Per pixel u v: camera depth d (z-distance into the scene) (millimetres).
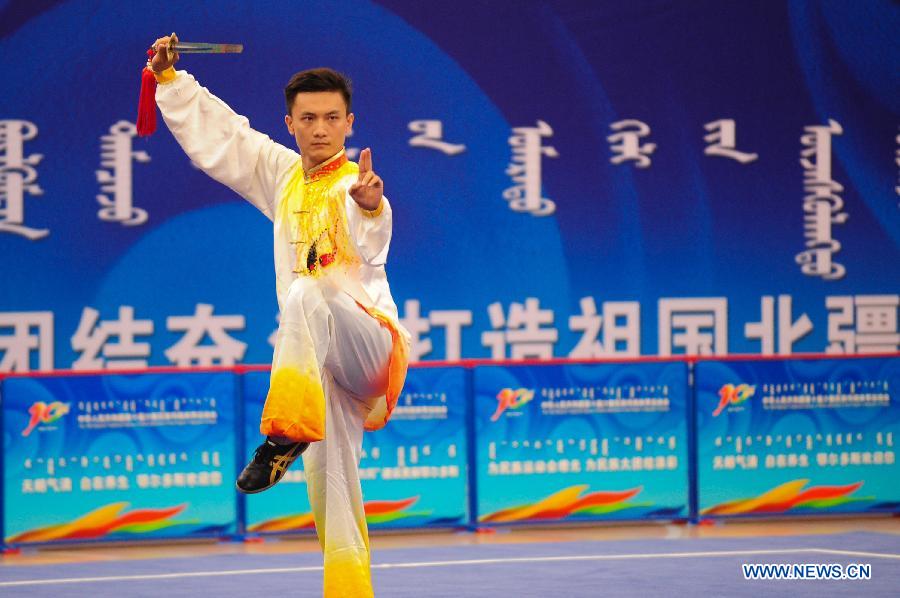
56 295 14914
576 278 15797
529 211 15680
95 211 14977
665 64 15859
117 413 11672
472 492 12320
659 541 11773
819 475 12844
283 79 15125
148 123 6363
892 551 10992
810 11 16125
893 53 16297
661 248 15930
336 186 5902
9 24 14711
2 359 14797
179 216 15125
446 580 9766
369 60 15305
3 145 14750
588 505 12469
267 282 15305
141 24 14977
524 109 15648
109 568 10617
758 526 12742
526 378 12398
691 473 12656
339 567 5887
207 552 11508
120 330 15016
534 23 15625
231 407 11938
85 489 11594
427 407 12234
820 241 16203
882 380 12961
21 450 11492
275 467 5812
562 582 9602
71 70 14875
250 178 6266
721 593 9000
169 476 11789
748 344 16094
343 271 5852
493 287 15648
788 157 16156
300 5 15133
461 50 15492
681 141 15914
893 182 16359
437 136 15469
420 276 15492
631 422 12547
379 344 5824
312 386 5703
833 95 16203
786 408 12789
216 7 15008
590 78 15742
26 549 11727
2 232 14797
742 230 16062
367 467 12117
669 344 15930
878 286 16359
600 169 15812
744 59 16016
